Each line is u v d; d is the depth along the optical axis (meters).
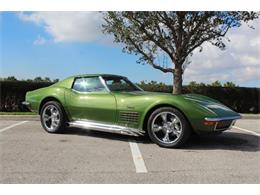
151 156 5.12
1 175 4.12
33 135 6.98
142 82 14.72
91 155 5.16
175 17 12.57
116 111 6.20
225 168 4.47
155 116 5.77
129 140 6.41
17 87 13.34
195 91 14.51
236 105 14.79
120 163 4.70
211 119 5.40
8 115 10.69
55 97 7.14
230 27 12.31
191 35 12.40
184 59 12.76
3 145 5.90
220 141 6.39
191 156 5.13
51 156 5.08
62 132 7.23
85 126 6.66
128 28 12.77
